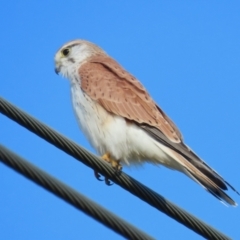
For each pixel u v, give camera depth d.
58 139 8.41
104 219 7.83
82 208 7.70
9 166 7.17
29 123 8.11
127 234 7.97
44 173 7.40
